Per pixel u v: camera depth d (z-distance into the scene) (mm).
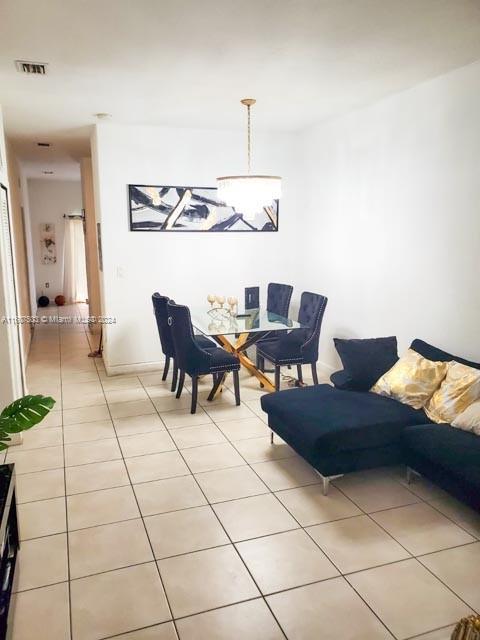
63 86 3557
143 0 2248
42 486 2975
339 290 4973
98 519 2639
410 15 2449
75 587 2133
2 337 3395
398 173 3992
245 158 5457
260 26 2553
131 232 5156
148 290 5328
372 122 4246
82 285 10992
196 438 3686
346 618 1963
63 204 10664
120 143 4957
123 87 3596
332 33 2656
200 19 2459
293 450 3459
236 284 5676
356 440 2838
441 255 3613
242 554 2355
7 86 3541
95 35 2648
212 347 4859
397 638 1870
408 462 2949
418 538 2479
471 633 1342
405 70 3322
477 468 2391
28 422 2043
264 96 3904
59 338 7352
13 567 2086
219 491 2932
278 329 4371
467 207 3355
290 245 5832
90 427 3885
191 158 5238
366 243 4477
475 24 2564
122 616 1976
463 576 2201
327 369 5320
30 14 2383
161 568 2256
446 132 3477
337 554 2352
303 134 5441
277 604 2037
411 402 3156
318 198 5238
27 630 1907
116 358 5336
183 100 3980
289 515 2682
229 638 1871
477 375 2936
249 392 4754
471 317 3391
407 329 4023
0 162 3375
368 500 2838
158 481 3045
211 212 5414
